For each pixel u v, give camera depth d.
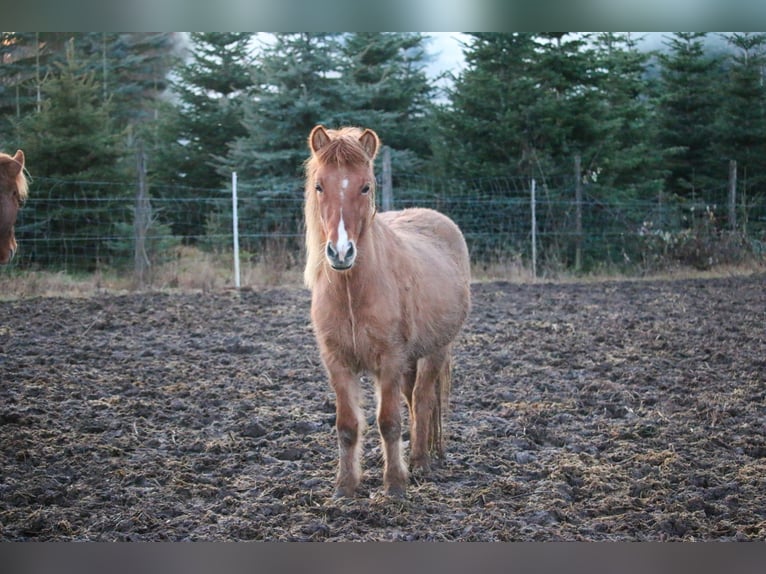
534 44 16.69
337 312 4.36
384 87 17.95
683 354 8.31
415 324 4.70
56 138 14.52
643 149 17.27
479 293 12.60
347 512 4.27
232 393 6.75
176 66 20.48
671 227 16.94
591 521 4.23
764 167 19.56
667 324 9.95
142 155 13.45
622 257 16.17
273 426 5.86
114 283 12.95
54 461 5.05
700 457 5.24
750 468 5.00
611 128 16.73
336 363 4.51
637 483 4.69
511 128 16.11
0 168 6.74
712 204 17.70
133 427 5.76
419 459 5.02
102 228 14.89
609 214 16.27
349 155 4.17
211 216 16.88
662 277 14.88
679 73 20.20
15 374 7.16
